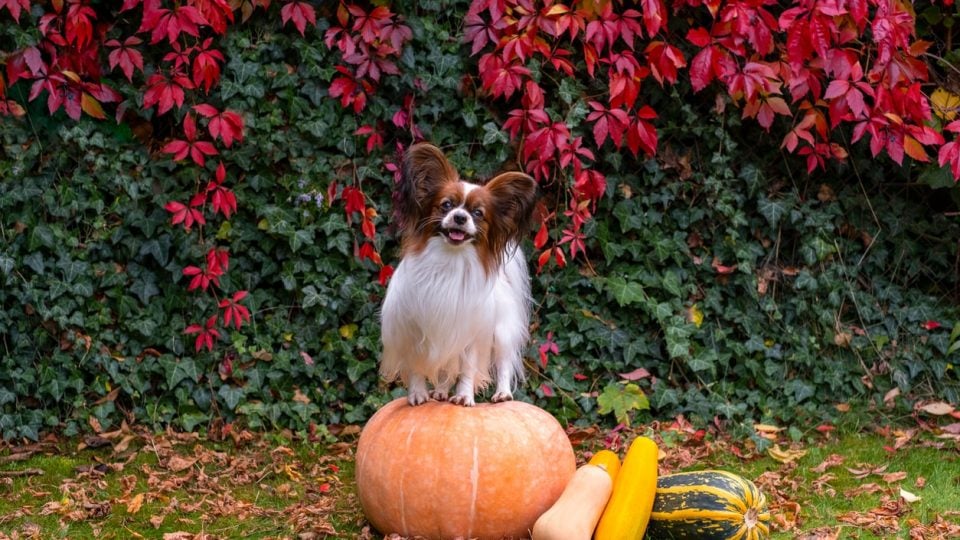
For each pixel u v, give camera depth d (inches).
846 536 174.2
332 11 225.8
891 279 254.7
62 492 195.2
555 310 240.8
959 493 194.5
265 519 185.9
